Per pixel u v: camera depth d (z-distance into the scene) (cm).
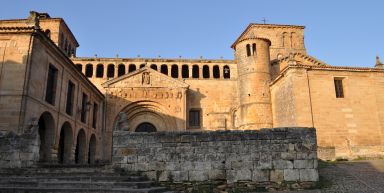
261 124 3697
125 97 3975
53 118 2380
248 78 3903
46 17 4556
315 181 1490
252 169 1494
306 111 2962
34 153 1644
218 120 4175
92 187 1235
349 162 2155
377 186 1462
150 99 3981
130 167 1495
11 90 1991
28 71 2031
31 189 1186
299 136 1534
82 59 4312
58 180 1329
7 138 1647
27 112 1984
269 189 1469
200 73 4478
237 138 1526
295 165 1502
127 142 1523
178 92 4012
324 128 2955
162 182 1474
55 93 2428
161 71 4631
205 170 1491
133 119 4038
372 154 2897
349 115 3033
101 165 1612
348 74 3156
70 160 2720
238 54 4134
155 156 1502
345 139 2953
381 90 3167
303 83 3039
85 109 3241
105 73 4338
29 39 2094
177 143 1519
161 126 4012
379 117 3084
